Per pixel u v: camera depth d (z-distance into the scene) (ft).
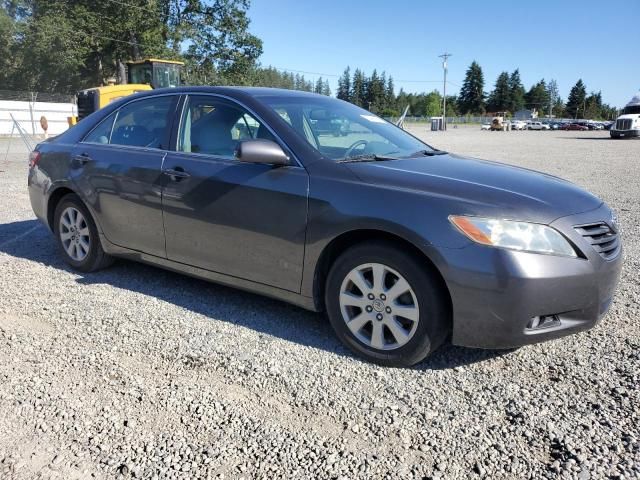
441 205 9.87
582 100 451.94
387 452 8.05
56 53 147.74
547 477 7.48
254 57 153.99
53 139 17.15
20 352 11.12
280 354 11.08
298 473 7.59
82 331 12.13
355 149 12.54
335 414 9.00
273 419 8.86
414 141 14.57
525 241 9.45
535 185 10.96
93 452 8.04
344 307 10.95
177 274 16.11
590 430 8.48
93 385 9.87
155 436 8.41
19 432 8.51
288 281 11.58
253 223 11.76
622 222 23.67
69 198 16.01
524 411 9.04
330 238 10.75
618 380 9.96
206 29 147.84
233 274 12.48
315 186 11.02
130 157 14.32
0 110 101.45
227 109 13.08
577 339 11.67
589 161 55.47
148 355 11.02
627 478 7.42
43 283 15.25
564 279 9.48
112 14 145.18
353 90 426.92
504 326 9.48
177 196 13.05
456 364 10.67
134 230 14.28
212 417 8.91
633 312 13.07
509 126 226.38
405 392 9.66
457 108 438.81
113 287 14.97
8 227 22.17
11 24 155.43
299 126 12.34
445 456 7.95
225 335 11.96
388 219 10.05
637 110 118.42
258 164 11.90
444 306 10.02
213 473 7.59
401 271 10.11
